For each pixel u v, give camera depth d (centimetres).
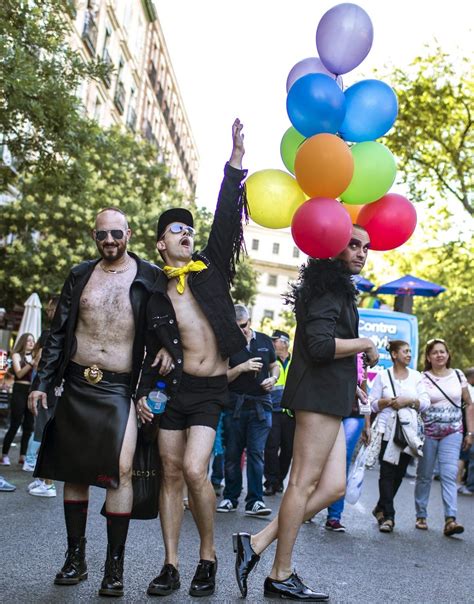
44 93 1452
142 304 500
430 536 844
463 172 2406
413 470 1747
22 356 1128
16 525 667
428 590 569
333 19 513
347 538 780
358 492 820
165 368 488
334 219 475
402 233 526
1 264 2516
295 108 499
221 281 503
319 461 489
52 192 1608
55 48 1495
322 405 485
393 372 888
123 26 4269
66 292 506
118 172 2977
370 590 550
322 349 476
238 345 499
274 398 1066
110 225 497
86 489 500
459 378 909
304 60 551
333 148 474
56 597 452
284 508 490
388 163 510
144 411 486
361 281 1986
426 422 886
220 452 996
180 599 474
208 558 495
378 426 862
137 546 628
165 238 507
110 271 506
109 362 495
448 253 2570
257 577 555
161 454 497
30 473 1035
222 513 857
